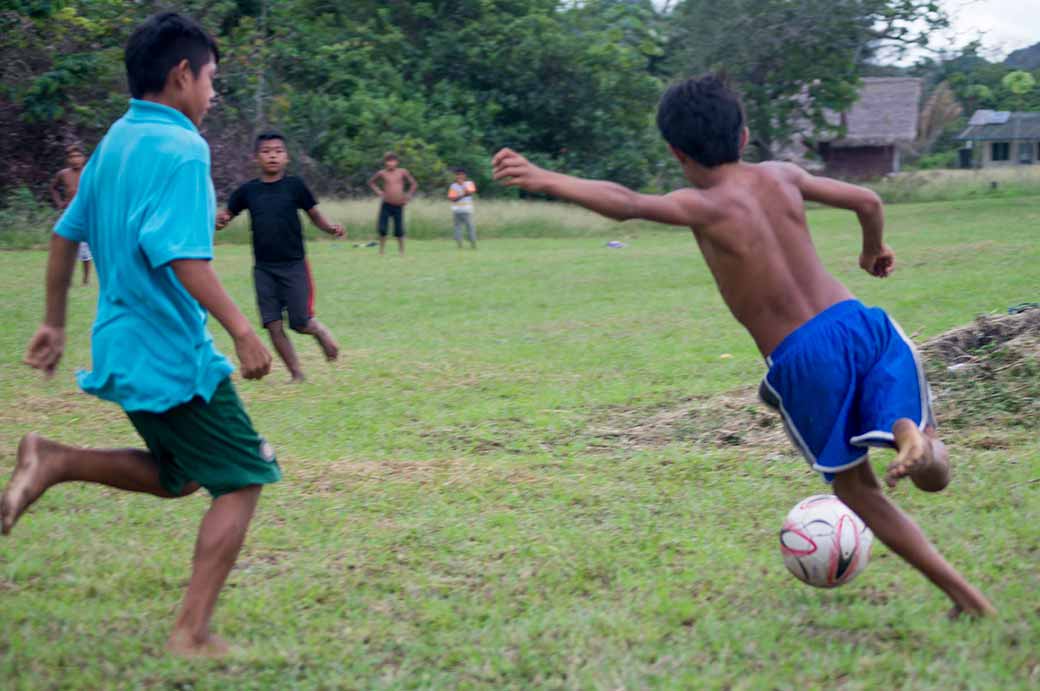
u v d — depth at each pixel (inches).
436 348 388.2
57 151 982.4
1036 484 195.0
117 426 272.4
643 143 1425.9
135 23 1010.7
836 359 132.0
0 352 376.2
